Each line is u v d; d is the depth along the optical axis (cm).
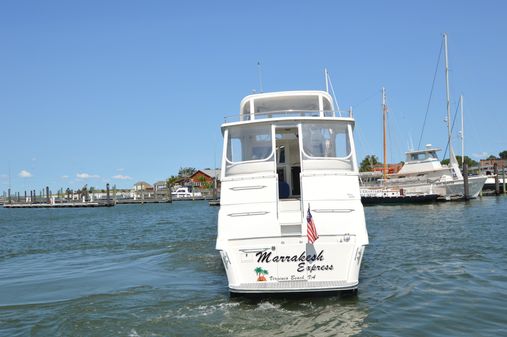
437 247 1802
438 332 803
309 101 1335
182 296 1112
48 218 5759
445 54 5231
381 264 1480
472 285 1141
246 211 1014
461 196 4750
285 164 1322
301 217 1001
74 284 1355
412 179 5209
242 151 1127
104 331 863
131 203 10381
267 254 988
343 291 997
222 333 822
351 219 998
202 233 2788
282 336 803
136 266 1641
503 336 775
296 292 978
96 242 2580
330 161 1105
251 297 1002
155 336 820
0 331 898
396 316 899
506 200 4856
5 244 2723
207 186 12012
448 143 5228
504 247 1730
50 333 873
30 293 1252
